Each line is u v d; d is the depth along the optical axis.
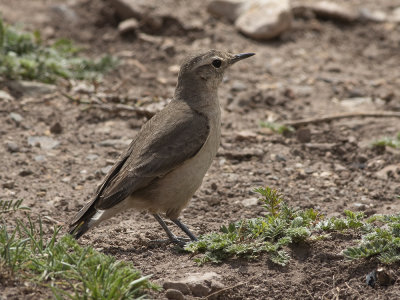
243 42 19.91
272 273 9.09
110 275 8.28
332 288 8.89
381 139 14.44
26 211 11.15
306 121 15.39
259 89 17.34
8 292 8.10
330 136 14.88
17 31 17.53
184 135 9.91
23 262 8.58
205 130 10.09
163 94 16.56
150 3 20.62
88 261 8.48
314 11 21.70
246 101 16.61
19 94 15.89
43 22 19.89
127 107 15.38
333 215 11.21
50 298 8.03
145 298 8.29
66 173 12.88
